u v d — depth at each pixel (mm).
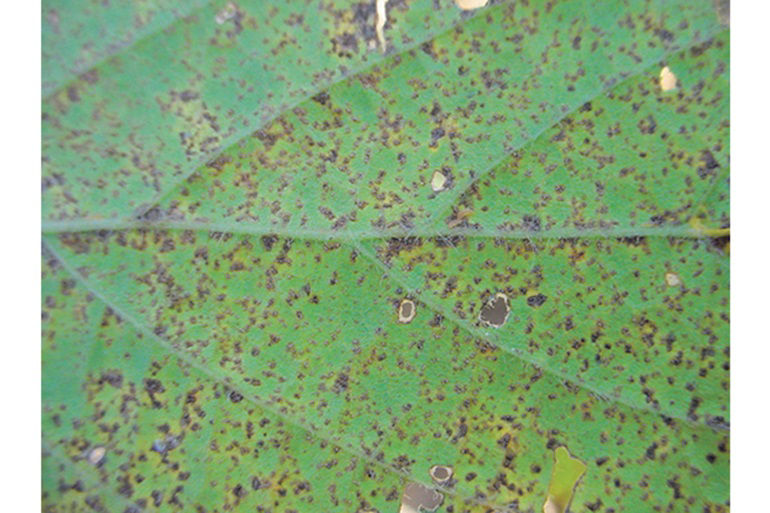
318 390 53
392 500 53
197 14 51
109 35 50
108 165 51
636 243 53
